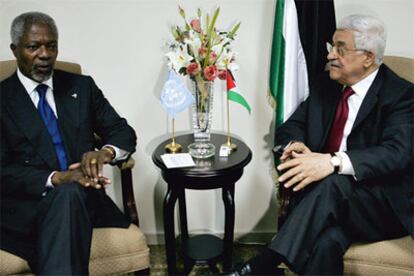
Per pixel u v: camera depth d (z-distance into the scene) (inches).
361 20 59.1
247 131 79.8
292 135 66.6
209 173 61.7
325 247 53.2
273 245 53.3
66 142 62.7
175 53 65.2
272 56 72.6
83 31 73.9
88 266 54.2
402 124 58.0
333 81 67.4
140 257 59.8
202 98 65.6
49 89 63.7
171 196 65.0
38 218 54.1
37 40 57.9
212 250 73.4
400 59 68.6
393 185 57.8
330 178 55.0
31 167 58.7
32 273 55.5
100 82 76.5
